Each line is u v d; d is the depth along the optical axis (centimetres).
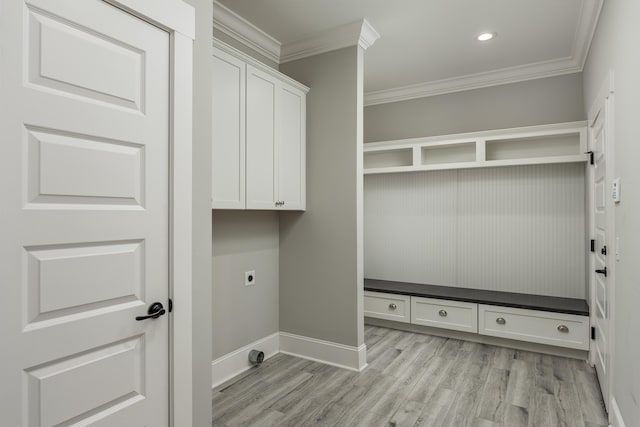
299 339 318
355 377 275
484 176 384
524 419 218
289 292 324
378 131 447
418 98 423
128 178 139
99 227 130
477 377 274
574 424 213
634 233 164
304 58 317
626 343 177
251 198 259
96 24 129
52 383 118
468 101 396
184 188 157
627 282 176
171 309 152
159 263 149
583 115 342
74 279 123
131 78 140
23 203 112
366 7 262
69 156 122
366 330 388
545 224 356
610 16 210
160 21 148
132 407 140
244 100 253
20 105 111
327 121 306
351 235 294
